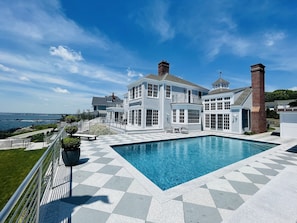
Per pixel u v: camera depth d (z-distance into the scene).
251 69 18.61
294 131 14.29
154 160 8.74
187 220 2.95
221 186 4.40
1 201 4.43
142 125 18.06
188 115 19.05
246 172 5.54
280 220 2.96
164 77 20.08
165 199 3.68
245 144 13.22
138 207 3.35
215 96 20.34
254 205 3.46
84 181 4.63
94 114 46.97
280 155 8.05
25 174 6.54
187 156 9.60
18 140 14.37
